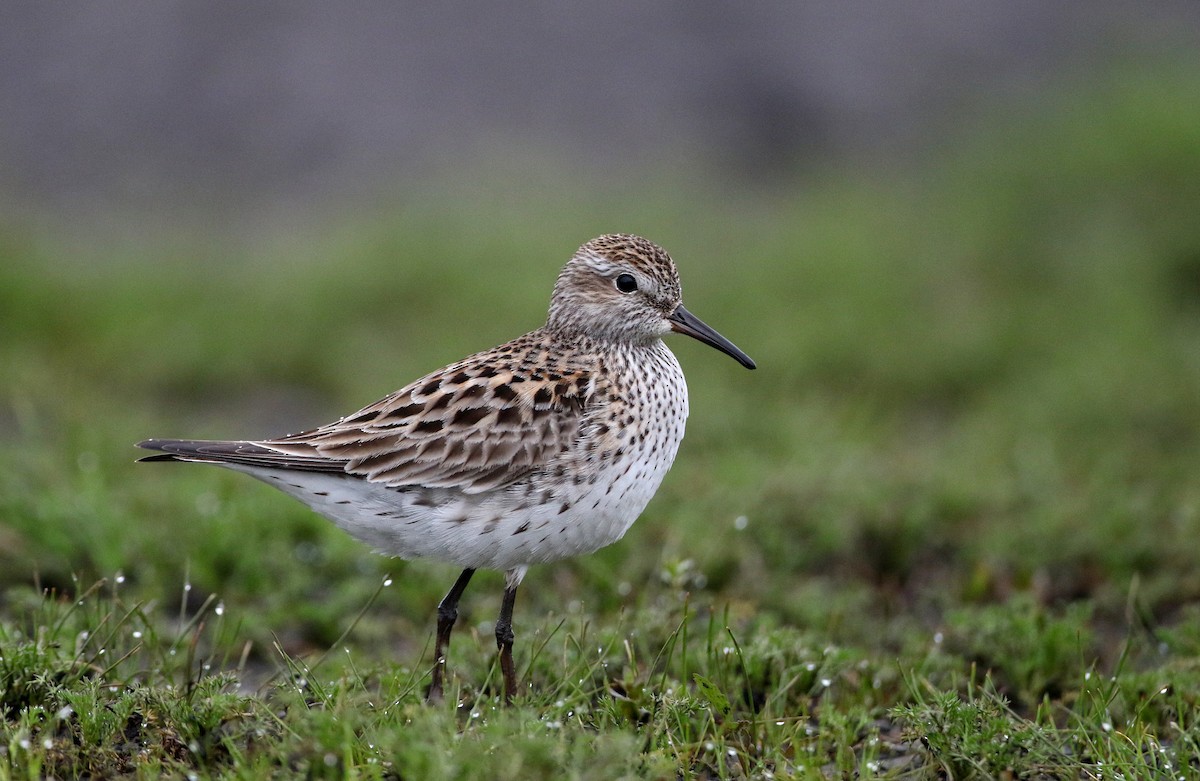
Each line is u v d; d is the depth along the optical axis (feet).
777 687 28.53
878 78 91.09
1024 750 25.18
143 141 80.64
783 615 33.63
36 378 51.98
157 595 33.78
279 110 83.71
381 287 62.54
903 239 67.72
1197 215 67.00
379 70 87.76
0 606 33.12
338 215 73.87
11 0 90.22
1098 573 36.73
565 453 27.12
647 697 26.48
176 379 56.75
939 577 37.17
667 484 40.45
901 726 27.27
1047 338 58.49
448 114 84.17
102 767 23.76
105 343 57.52
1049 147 74.13
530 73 89.10
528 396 27.32
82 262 65.36
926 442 50.55
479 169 76.23
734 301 60.39
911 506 38.96
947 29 96.37
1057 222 69.21
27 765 23.16
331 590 35.01
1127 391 52.75
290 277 63.77
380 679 27.43
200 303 61.52
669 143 82.69
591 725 25.98
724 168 81.15
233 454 27.07
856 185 75.87
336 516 27.55
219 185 77.46
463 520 26.89
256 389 57.36
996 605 34.24
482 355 29.09
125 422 47.26
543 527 27.22
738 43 93.76
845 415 50.47
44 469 39.40
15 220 69.51
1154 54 85.56
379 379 55.26
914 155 82.17
